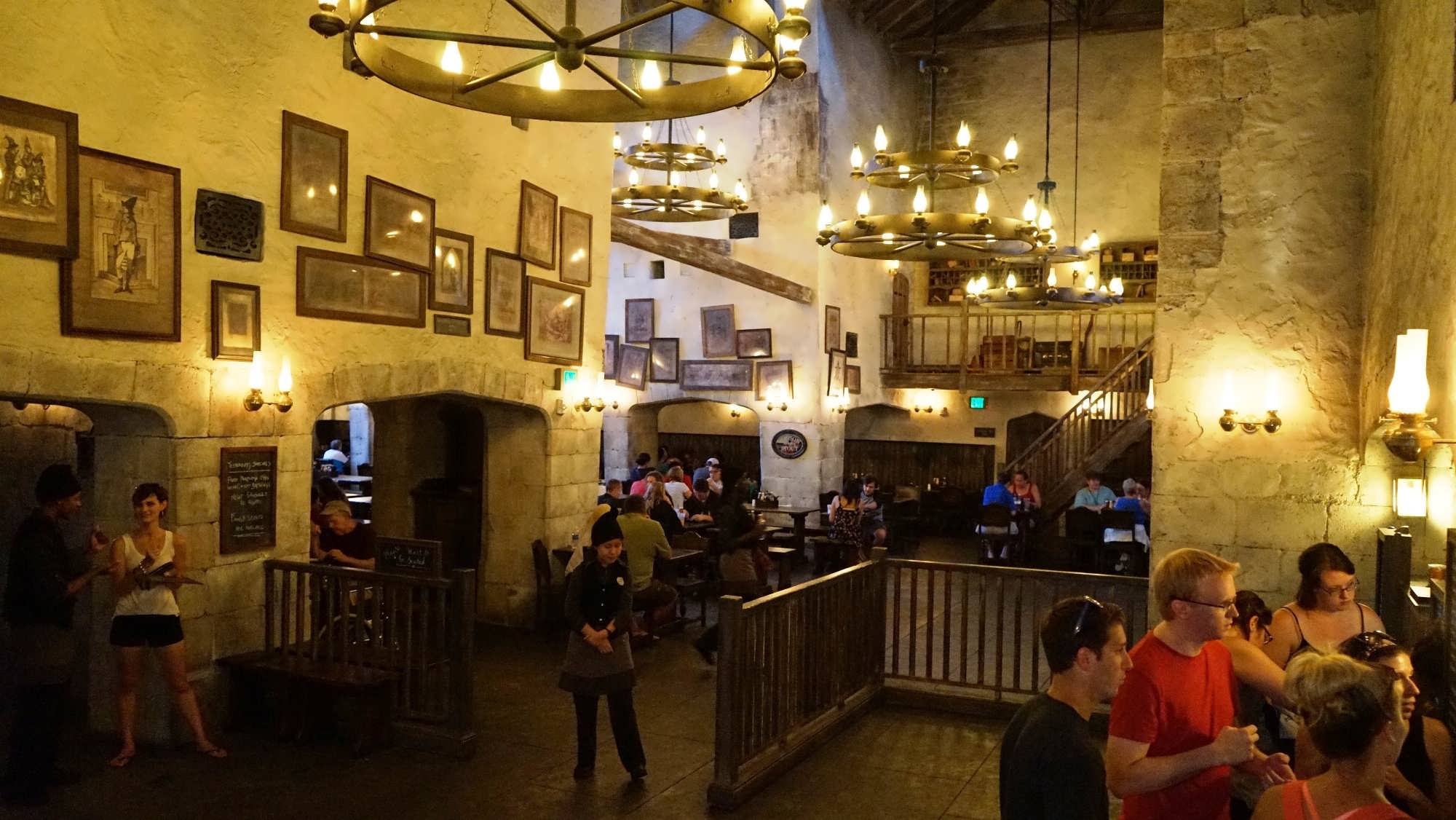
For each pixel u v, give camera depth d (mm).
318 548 8047
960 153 8367
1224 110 7336
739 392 17188
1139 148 19047
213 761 6387
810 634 6812
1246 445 7266
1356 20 7020
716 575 12469
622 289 18203
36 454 7801
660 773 6328
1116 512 13922
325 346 7738
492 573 10734
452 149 9008
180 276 6594
